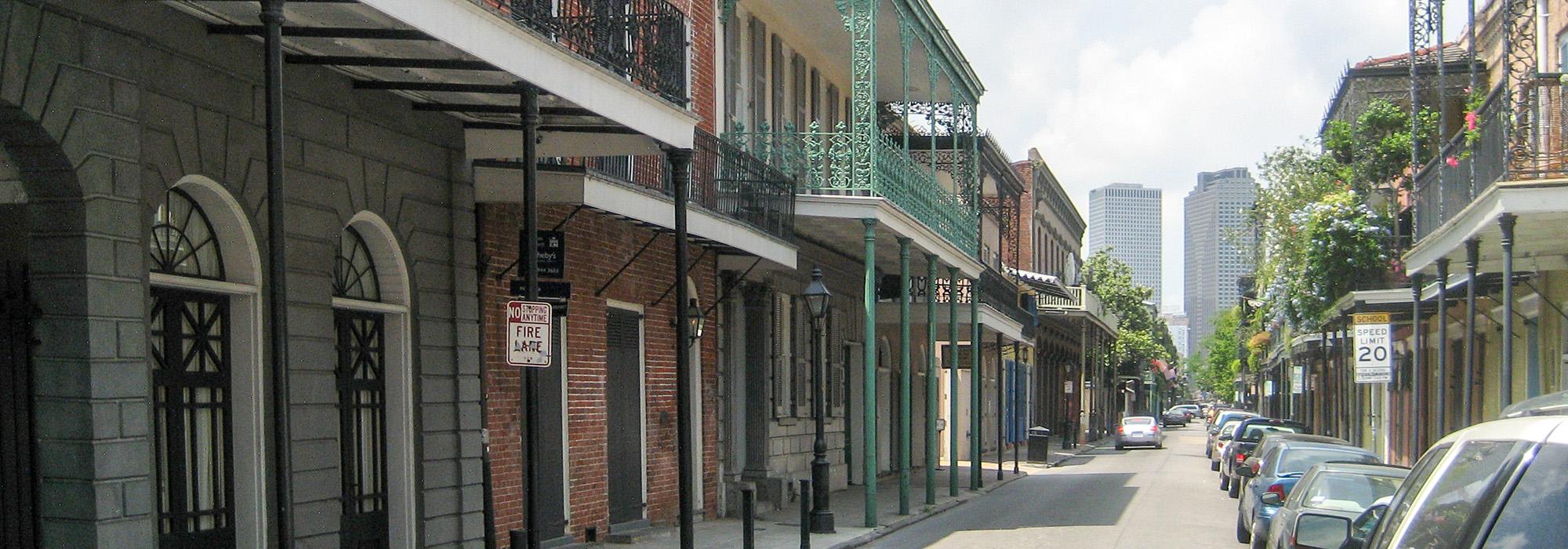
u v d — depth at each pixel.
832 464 27.97
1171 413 100.00
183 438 9.77
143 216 8.91
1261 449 21.48
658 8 13.21
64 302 8.38
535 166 11.72
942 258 25.86
